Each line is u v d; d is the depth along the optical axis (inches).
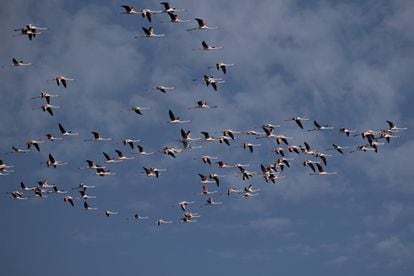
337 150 5339.6
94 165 5383.9
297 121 5319.9
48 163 5349.4
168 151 5290.4
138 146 5319.9
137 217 5782.5
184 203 5585.6
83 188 5477.4
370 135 5270.7
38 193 5413.4
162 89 5182.1
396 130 5324.8
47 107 5036.9
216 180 5462.6
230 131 5290.4
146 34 4968.0
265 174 5418.3
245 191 5561.0
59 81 5019.7
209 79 5044.3
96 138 5334.6
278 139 5349.4
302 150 5354.3
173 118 5211.6
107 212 5703.7
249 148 5364.2
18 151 5206.7
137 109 5241.1
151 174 5511.8
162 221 5693.9
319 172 5442.9
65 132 5241.1
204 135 5270.7
